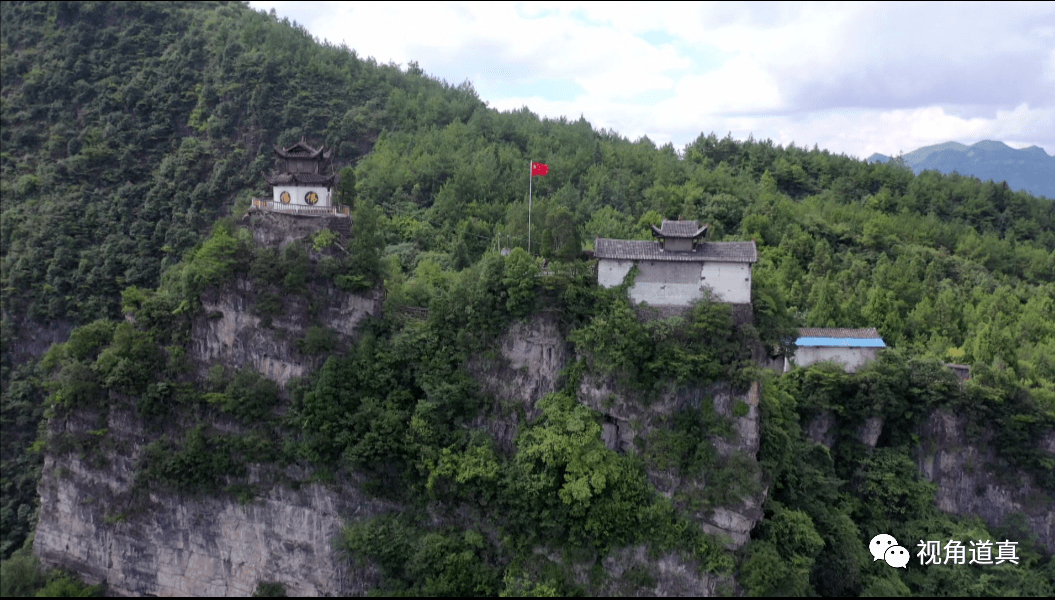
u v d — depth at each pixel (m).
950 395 102.56
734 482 82.62
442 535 87.50
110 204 167.62
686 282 87.56
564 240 97.31
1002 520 101.00
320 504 91.06
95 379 97.44
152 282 155.75
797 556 84.75
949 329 130.88
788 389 104.19
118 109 186.38
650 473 85.94
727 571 80.94
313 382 92.25
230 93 190.62
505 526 86.75
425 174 162.50
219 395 93.19
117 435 97.25
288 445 91.06
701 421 85.12
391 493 90.12
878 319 127.25
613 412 88.12
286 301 95.00
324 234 95.06
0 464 133.25
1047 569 96.94
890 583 90.56
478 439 89.38
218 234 97.75
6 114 184.25
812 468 96.00
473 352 92.44
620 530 83.19
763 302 87.31
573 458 83.50
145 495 94.69
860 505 100.88
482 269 96.56
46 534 100.62
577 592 82.94
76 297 149.62
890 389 103.50
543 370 91.69
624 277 88.75
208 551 94.00
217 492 92.75
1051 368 116.00
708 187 191.75
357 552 88.12
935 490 101.88
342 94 199.62
